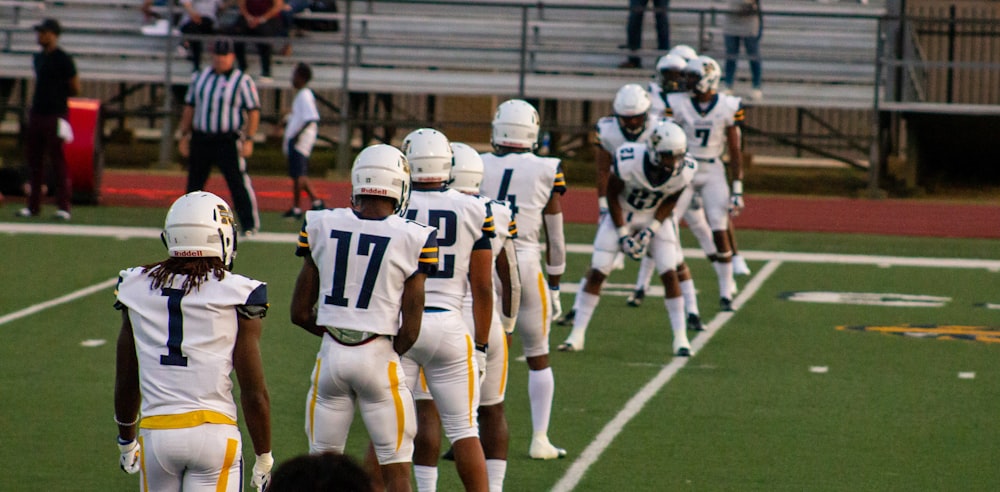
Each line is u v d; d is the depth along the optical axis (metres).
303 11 75.56
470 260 19.94
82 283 40.75
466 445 19.30
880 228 57.94
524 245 24.23
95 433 25.03
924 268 47.66
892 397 28.72
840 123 84.38
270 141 83.69
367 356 17.95
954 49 73.94
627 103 34.38
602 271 32.91
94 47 76.31
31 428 25.23
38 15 78.12
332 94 91.56
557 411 27.20
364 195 18.39
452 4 71.62
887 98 71.56
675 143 30.55
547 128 70.88
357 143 90.56
